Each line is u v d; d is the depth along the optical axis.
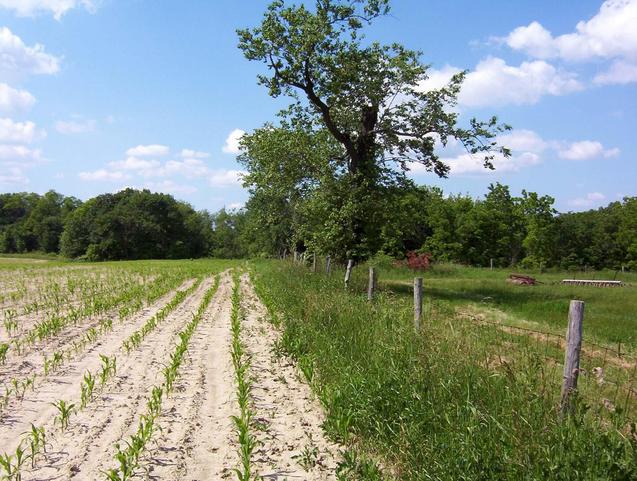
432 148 22.06
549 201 43.19
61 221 106.62
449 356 5.95
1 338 11.42
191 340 11.70
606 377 6.32
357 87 20.67
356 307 10.04
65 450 5.75
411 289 22.91
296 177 21.73
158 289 22.19
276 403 7.43
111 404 7.26
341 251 20.77
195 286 24.81
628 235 48.47
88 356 9.99
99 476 5.16
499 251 49.56
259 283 24.53
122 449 5.77
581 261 53.44
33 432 5.57
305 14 19.34
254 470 5.36
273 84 20.23
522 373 5.64
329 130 21.38
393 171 21.42
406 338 6.88
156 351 10.55
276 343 10.47
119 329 12.91
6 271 34.84
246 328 13.34
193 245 102.12
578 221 56.97
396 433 5.36
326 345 8.56
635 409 5.49
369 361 7.02
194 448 5.87
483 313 15.36
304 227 24.36
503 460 4.19
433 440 4.88
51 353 10.18
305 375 7.97
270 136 21.70
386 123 21.52
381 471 5.01
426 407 5.35
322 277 19.42
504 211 49.62
